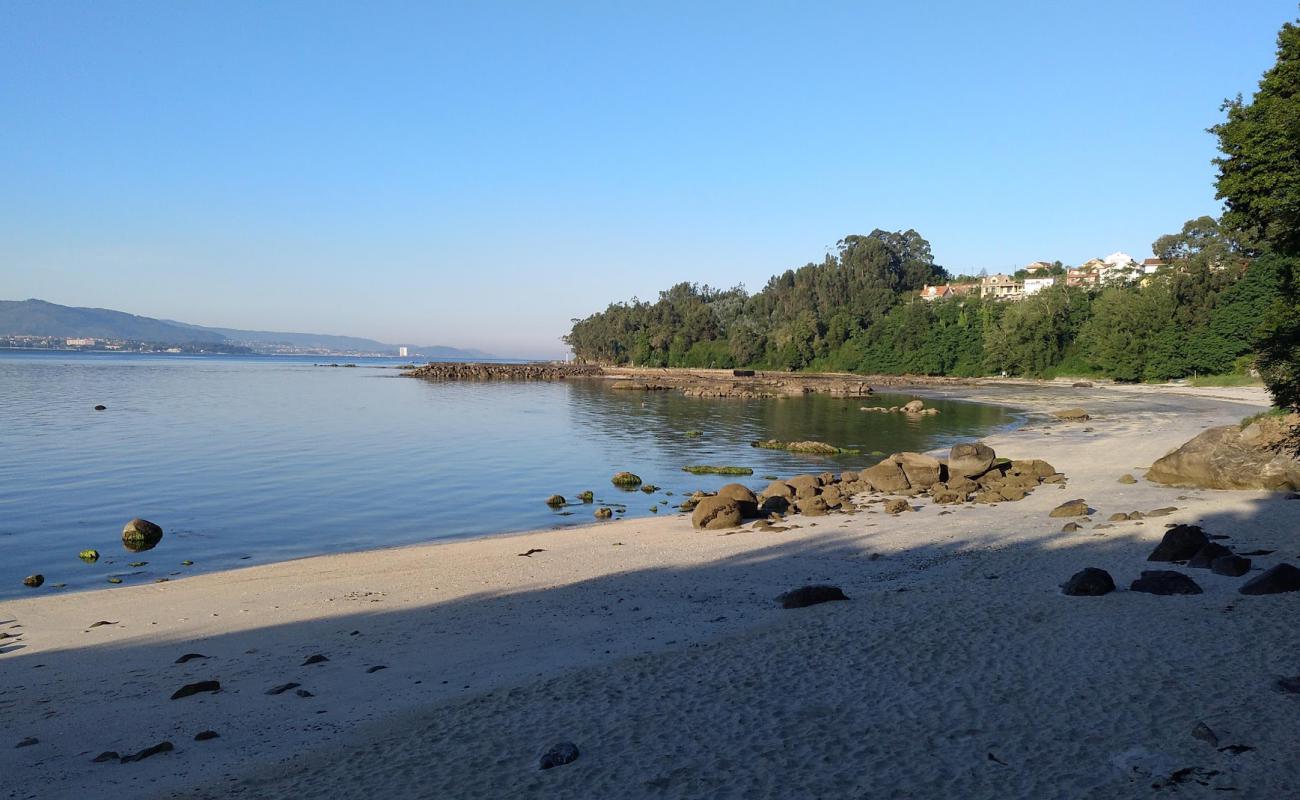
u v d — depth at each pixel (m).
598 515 32.25
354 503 34.72
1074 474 36.78
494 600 19.28
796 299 180.12
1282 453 27.61
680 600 18.69
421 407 92.06
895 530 26.19
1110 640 12.67
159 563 24.66
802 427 69.00
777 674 12.42
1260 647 11.64
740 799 8.48
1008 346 134.62
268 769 10.27
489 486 39.44
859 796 8.34
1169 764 8.32
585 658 14.55
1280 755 8.34
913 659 12.62
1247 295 95.69
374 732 11.37
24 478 39.66
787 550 24.00
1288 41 22.34
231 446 53.19
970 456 36.78
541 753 10.09
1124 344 112.44
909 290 197.12
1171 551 18.45
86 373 169.00
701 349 189.88
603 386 146.00
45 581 22.53
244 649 15.89
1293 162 20.66
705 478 42.53
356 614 18.31
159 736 11.57
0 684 14.02
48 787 9.94
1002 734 9.55
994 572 19.11
